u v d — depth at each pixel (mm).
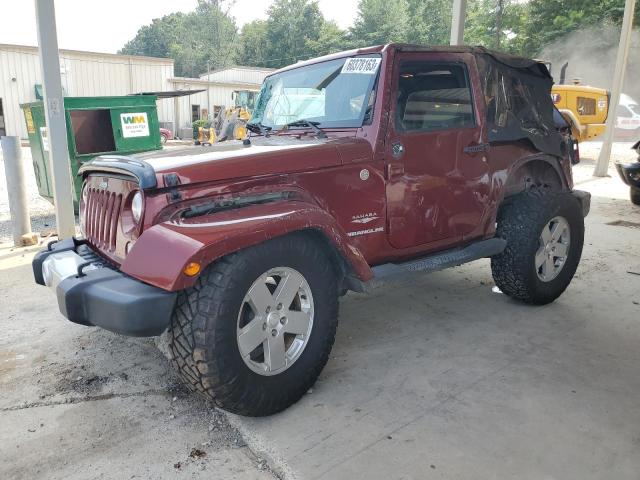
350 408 2863
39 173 7957
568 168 4641
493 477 2326
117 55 30609
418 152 3396
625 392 3033
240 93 21734
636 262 5594
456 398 2965
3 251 5863
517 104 4141
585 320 4074
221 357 2457
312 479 2309
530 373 3250
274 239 2637
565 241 4348
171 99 33938
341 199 3092
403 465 2400
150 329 2359
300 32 69688
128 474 2365
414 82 3395
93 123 7805
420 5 59531
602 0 30391
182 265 2279
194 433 2666
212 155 2861
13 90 27641
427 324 4008
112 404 2916
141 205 2553
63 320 4055
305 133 3561
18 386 3100
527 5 36562
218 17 87125
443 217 3605
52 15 5637
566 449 2520
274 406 2727
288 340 2840
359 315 4195
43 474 2363
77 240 3322
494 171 3877
